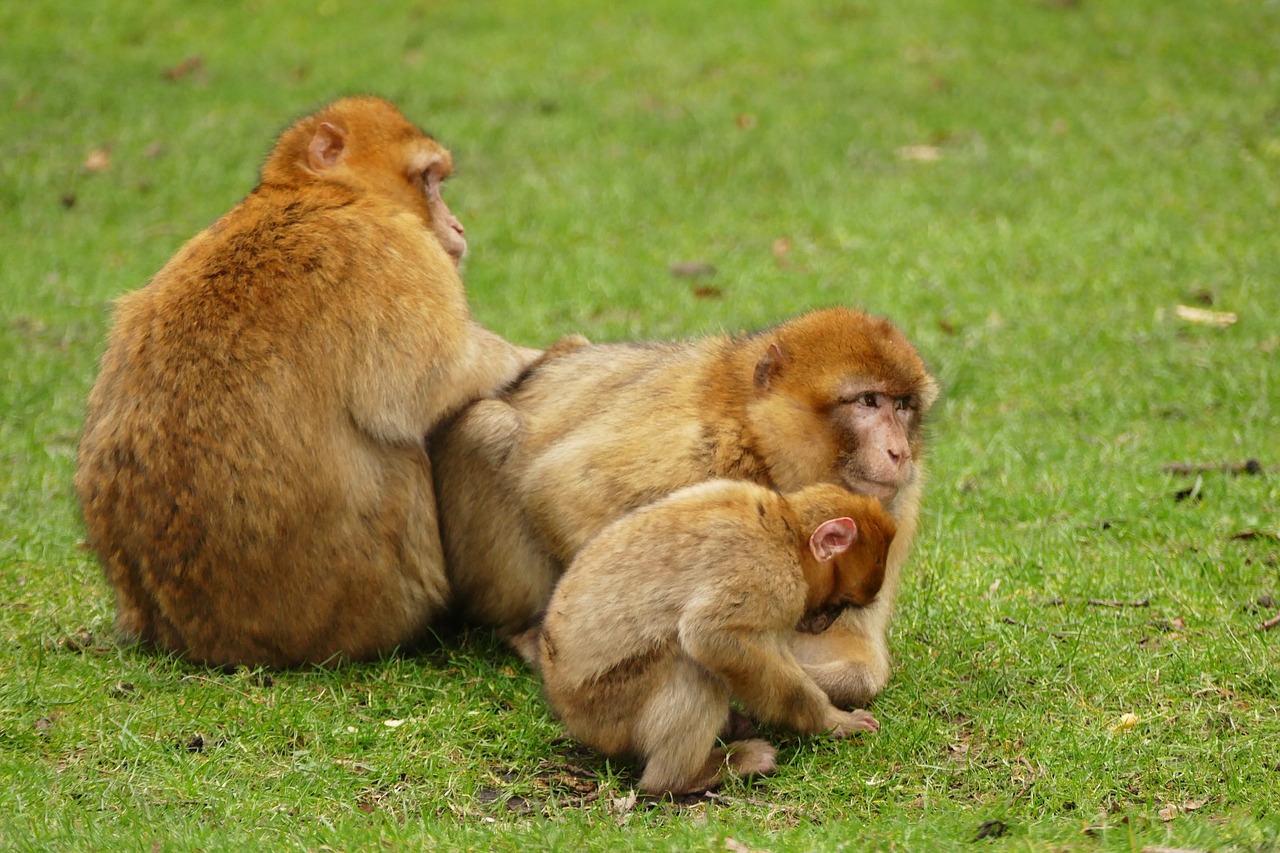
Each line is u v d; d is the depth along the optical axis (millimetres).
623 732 12016
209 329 13727
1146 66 38875
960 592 15789
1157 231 28297
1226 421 20875
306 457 13602
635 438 13516
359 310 13781
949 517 18047
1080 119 35562
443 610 14883
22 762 12305
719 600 11547
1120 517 17781
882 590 13469
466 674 14359
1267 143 33375
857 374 13109
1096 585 15766
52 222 31703
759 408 13305
